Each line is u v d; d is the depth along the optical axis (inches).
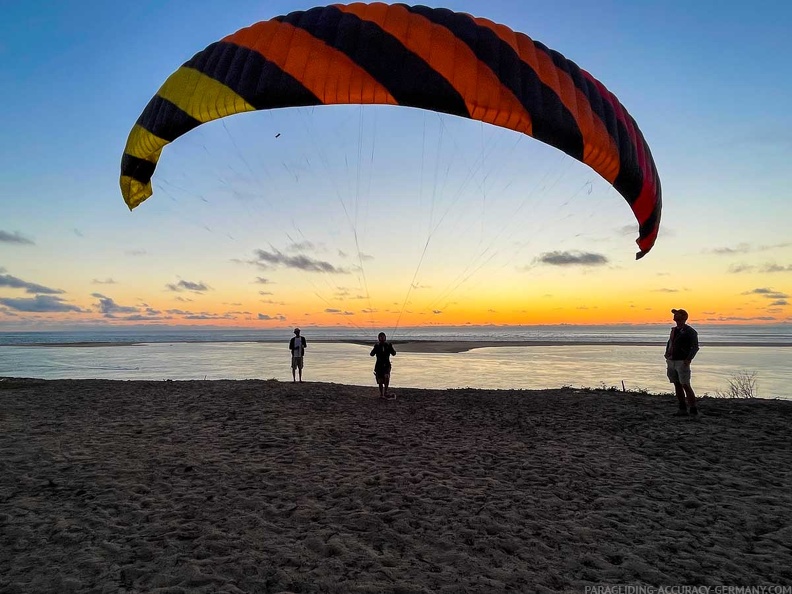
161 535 139.0
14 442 246.1
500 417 310.5
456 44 216.4
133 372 792.9
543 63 231.3
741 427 273.9
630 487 181.6
